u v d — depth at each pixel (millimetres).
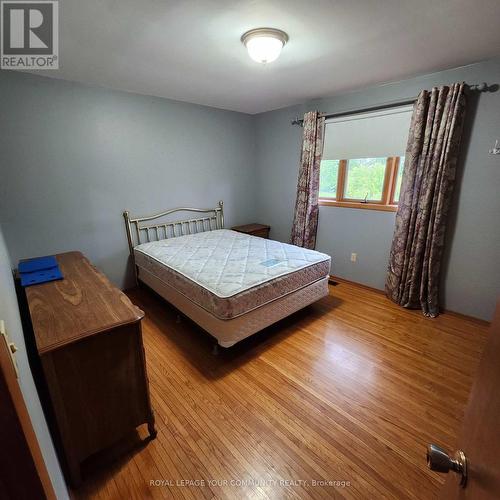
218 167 3980
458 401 1735
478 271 2533
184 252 2934
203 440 1496
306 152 3525
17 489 432
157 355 2205
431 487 1268
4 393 387
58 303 1515
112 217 3105
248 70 2361
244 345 2318
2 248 1700
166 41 1812
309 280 2598
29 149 2480
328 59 2148
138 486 1282
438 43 1896
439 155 2445
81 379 1212
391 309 2883
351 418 1622
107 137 2902
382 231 3152
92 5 1406
